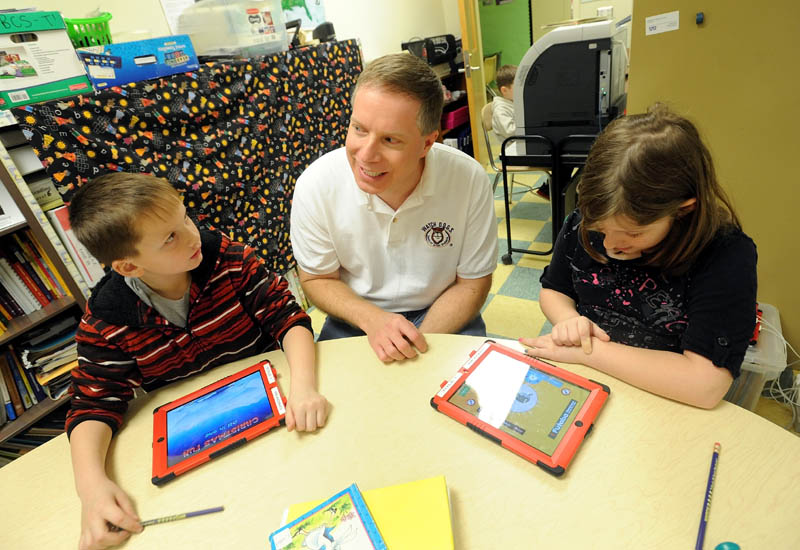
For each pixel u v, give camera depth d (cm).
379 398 82
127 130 168
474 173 117
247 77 205
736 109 141
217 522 65
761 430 65
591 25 184
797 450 62
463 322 123
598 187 71
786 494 57
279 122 225
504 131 281
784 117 134
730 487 58
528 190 329
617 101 213
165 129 180
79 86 156
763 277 155
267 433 79
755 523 54
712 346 72
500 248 274
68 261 162
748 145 143
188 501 69
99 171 162
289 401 82
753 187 146
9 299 159
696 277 79
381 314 110
